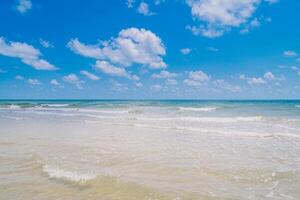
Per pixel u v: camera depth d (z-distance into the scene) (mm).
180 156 11086
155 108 45719
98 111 41281
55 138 15766
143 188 7219
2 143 14141
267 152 11945
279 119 24953
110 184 7566
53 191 7160
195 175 8516
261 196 6809
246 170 9055
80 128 20656
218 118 26672
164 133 17938
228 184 7688
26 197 6820
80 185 7555
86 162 10047
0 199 6742
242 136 16516
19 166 9625
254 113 32469
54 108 53000
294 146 13328
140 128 20578
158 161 10242
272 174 8633
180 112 36125
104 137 16219
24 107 59000
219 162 10117
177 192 6980
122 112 38031
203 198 6602
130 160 10383
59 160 10320
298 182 7891
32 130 19453
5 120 27719
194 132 18312
